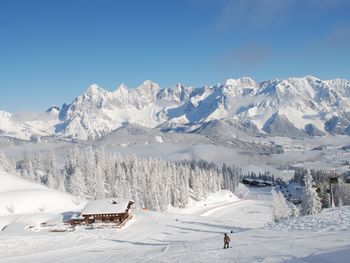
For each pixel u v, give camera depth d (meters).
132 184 169.88
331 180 101.56
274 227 66.25
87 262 59.41
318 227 57.75
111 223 105.56
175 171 197.00
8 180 148.25
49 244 80.88
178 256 49.53
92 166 188.00
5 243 80.06
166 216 121.88
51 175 177.75
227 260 40.72
